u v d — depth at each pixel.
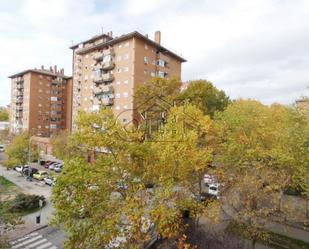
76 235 8.23
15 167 35.84
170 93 30.33
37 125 61.84
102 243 8.31
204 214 12.59
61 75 65.38
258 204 11.94
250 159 14.27
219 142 17.12
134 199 8.45
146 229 9.07
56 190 8.24
